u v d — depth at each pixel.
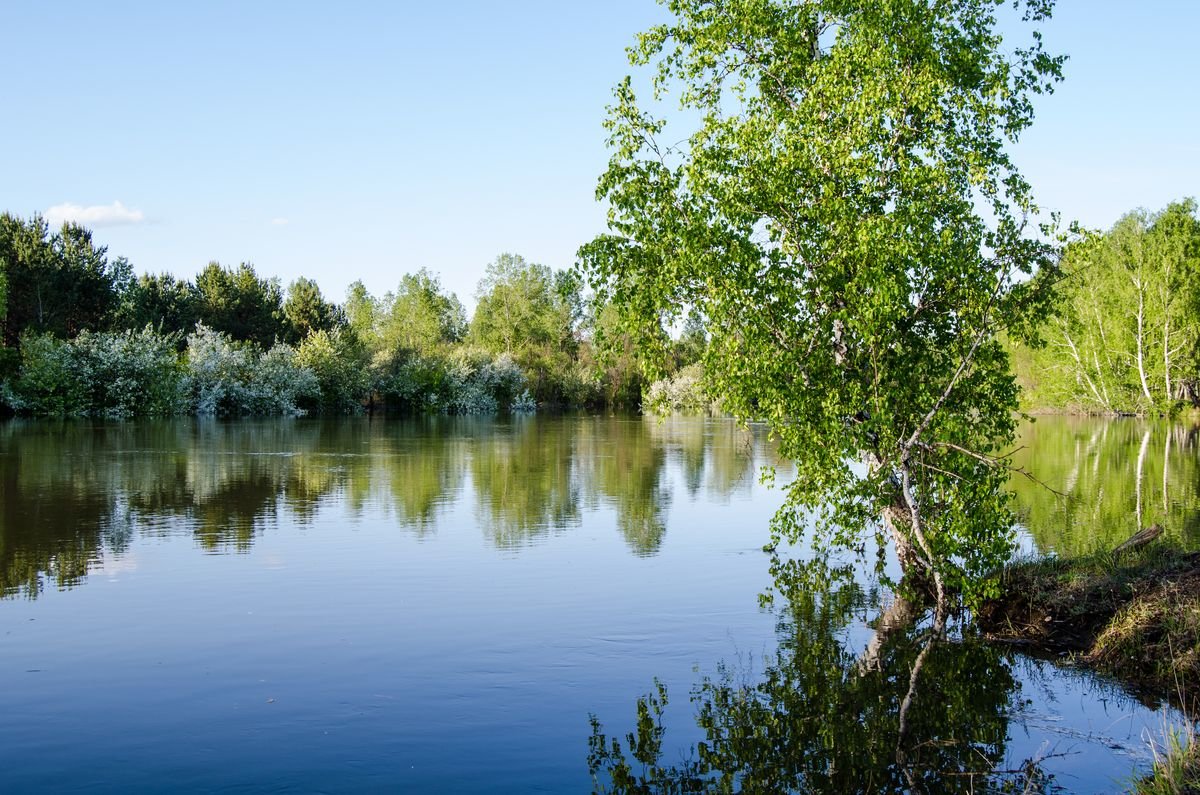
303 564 13.54
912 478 11.98
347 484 23.05
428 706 7.91
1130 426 52.16
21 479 22.39
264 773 6.54
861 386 11.21
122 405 49.75
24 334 50.78
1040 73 12.59
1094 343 58.38
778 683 8.70
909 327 11.65
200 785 6.33
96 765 6.64
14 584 12.06
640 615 10.98
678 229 11.21
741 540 16.12
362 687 8.34
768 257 11.12
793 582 12.89
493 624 10.48
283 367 62.47
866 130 11.11
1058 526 16.16
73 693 8.09
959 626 10.68
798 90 13.04
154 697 8.02
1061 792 6.52
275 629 10.13
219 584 12.20
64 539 15.05
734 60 13.16
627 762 6.86
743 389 11.02
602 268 11.95
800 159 10.92
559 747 7.12
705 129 12.05
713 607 11.44
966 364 11.14
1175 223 56.28
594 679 8.71
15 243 56.91
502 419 65.00
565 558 14.29
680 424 59.44
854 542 14.87
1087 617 10.23
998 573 11.65
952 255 10.80
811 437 11.26
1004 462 11.25
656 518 18.50
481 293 92.38
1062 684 8.74
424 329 91.88
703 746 7.21
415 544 15.24
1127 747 7.27
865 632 10.45
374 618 10.65
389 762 6.76
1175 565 10.88
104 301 61.69
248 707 7.82
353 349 73.50
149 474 23.94
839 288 10.91
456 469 27.22
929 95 11.09
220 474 24.48
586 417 70.56
